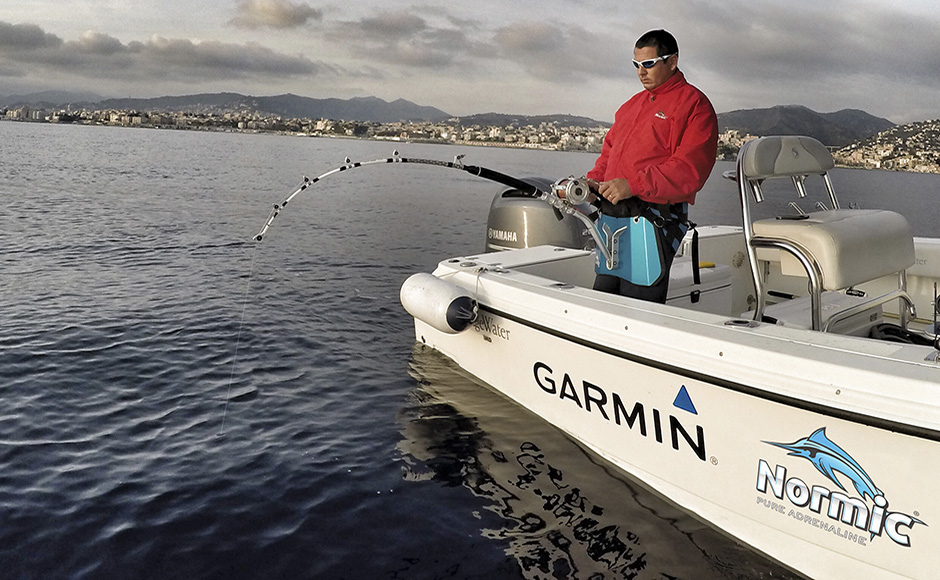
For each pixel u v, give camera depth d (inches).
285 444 132.0
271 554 98.9
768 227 108.0
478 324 145.7
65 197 552.4
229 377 165.9
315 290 256.2
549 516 107.1
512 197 197.0
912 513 78.2
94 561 96.6
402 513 109.1
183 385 160.7
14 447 128.6
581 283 159.8
